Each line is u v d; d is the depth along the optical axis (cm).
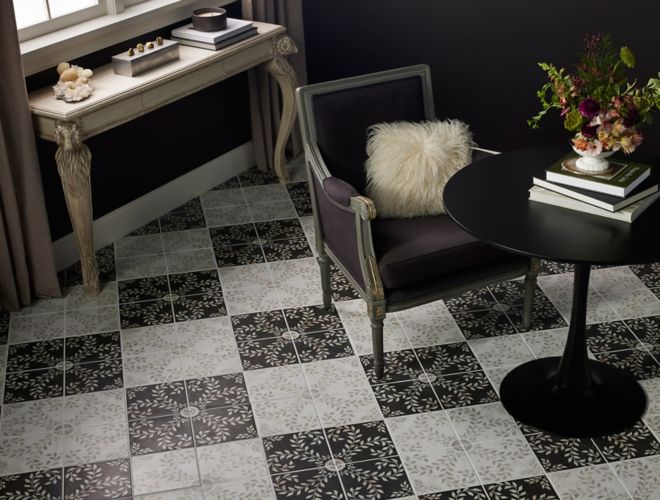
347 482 264
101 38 360
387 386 302
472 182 282
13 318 343
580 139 261
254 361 316
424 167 305
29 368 316
